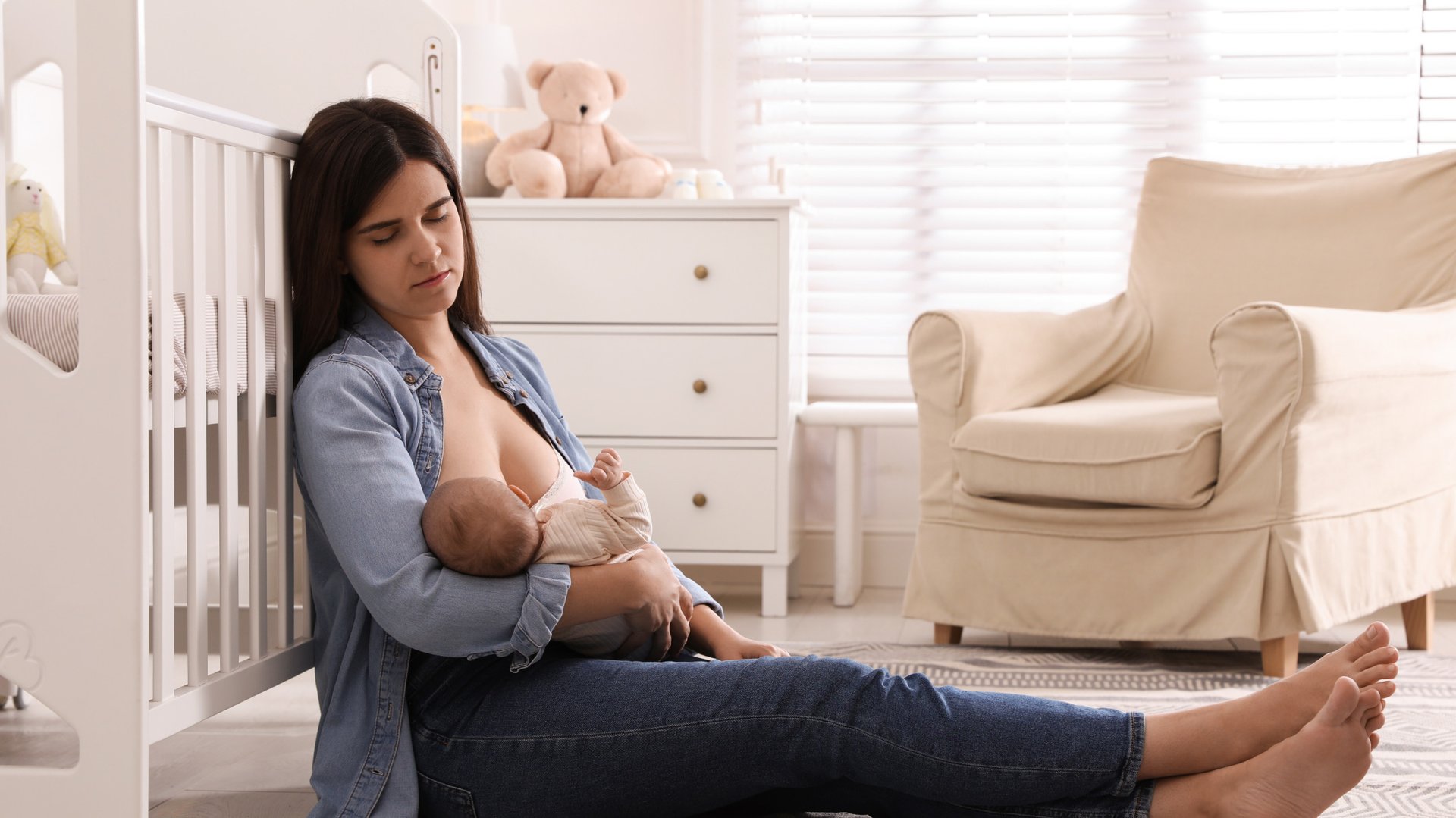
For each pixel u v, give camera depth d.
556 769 1.18
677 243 2.67
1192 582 2.15
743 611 2.81
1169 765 1.10
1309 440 2.05
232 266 1.32
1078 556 2.24
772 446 2.68
